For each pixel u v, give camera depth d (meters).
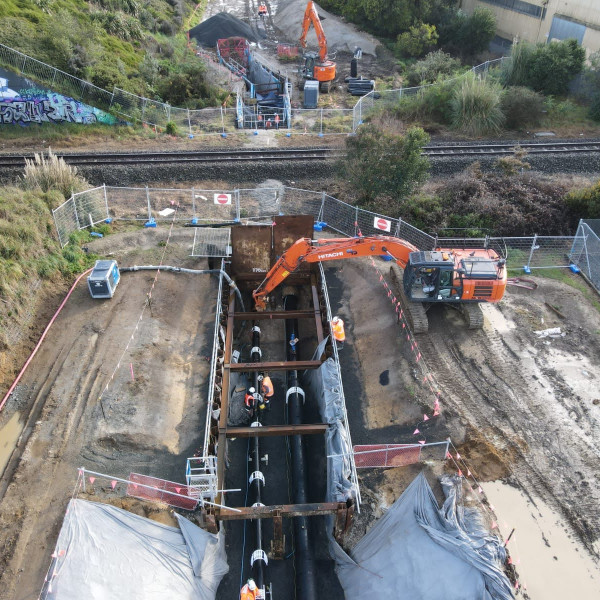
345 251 17.23
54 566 11.29
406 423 15.12
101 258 20.39
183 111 31.42
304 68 36.38
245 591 11.43
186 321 18.34
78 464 13.62
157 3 47.53
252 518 12.48
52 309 18.05
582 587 11.71
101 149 27.08
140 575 11.34
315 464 15.29
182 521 12.41
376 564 12.12
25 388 15.48
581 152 27.73
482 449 14.16
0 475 13.39
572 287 19.92
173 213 22.95
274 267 17.62
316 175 25.61
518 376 16.36
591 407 15.46
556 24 39.41
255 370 16.34
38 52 29.34
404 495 12.87
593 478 13.68
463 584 11.16
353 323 18.67
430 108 31.73
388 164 21.92
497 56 42.97
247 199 23.91
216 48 43.84
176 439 14.70
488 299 17.17
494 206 22.20
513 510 13.01
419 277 16.98
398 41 42.84
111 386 15.49
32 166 21.75
